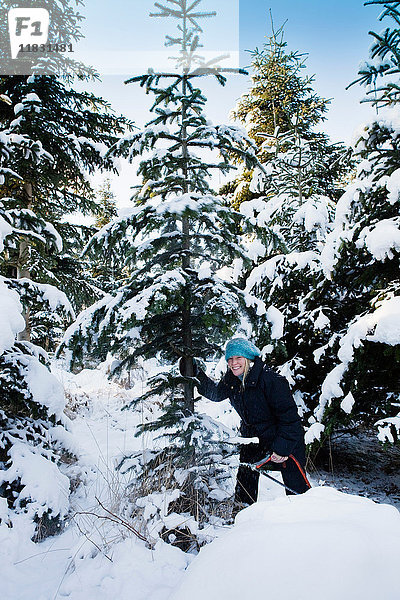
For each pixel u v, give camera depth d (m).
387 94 3.32
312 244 4.68
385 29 3.21
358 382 3.12
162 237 2.70
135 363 2.87
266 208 4.93
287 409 2.35
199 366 2.81
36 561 2.07
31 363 3.04
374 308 3.27
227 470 2.74
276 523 0.79
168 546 1.96
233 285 2.75
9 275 5.27
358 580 0.61
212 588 0.65
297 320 4.00
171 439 2.53
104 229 2.63
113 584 1.72
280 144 5.66
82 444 4.45
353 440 4.71
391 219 3.08
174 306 2.74
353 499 0.90
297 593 0.59
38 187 5.45
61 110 5.57
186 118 2.92
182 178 2.76
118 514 2.38
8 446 2.79
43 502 2.38
